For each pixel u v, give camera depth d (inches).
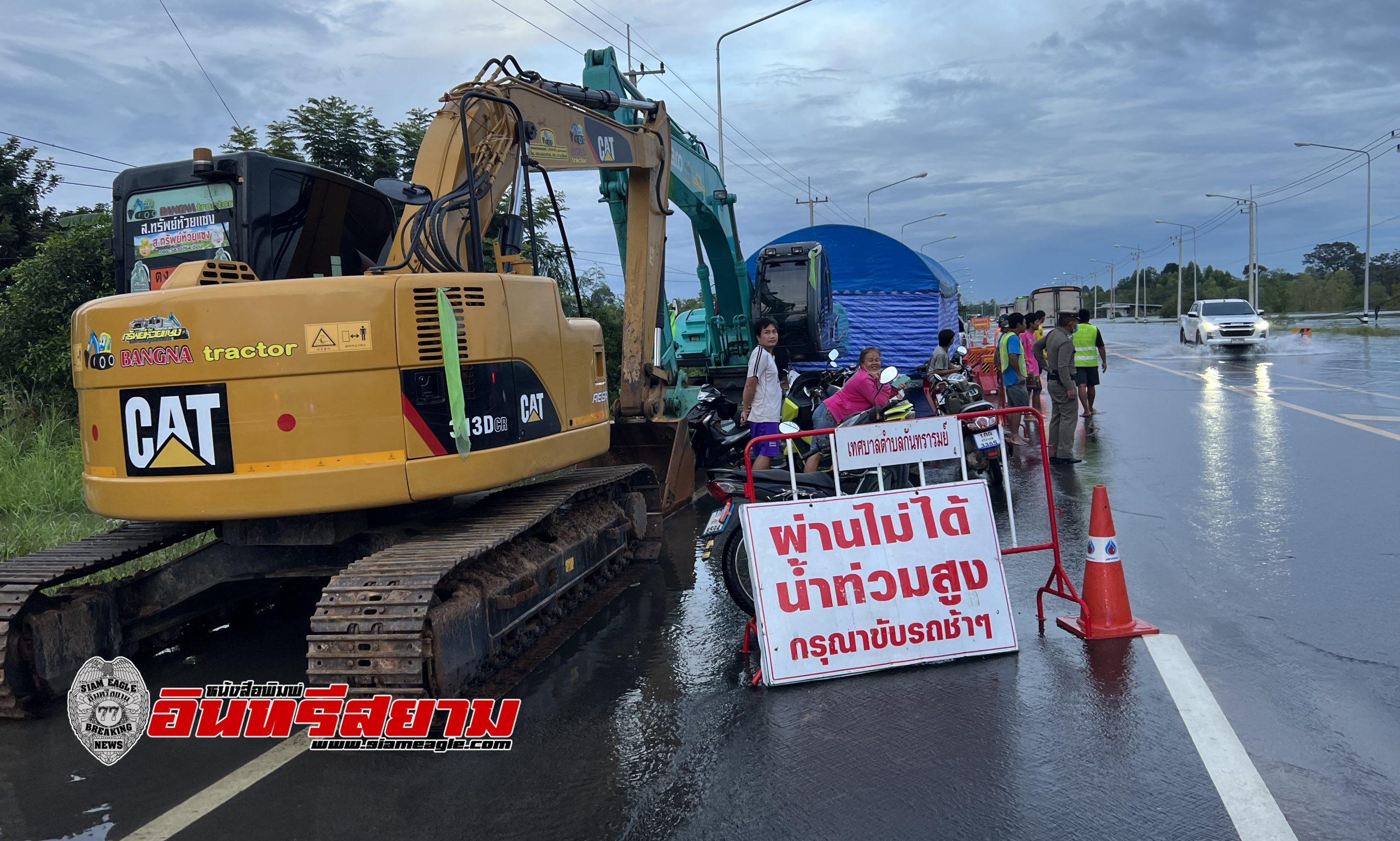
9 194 818.8
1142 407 698.8
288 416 202.7
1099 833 138.5
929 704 189.6
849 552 214.4
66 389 530.6
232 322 202.2
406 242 250.5
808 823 145.6
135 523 262.4
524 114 305.4
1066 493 398.6
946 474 454.6
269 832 149.5
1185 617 232.7
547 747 177.8
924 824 143.6
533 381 241.4
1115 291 6948.8
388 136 677.3
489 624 208.4
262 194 238.7
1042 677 199.6
